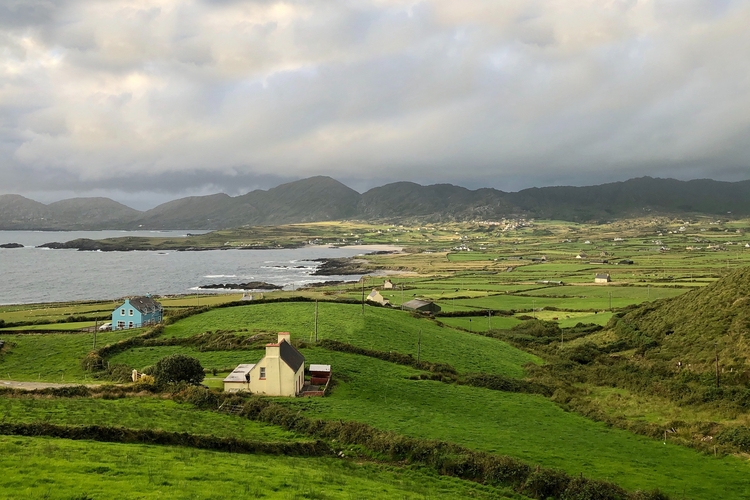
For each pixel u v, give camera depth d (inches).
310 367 2677.2
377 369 2928.2
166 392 2251.5
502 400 2603.3
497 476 1552.7
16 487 1007.0
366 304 4940.9
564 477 1528.1
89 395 2181.3
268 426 1931.6
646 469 1697.8
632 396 2773.1
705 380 2723.9
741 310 3245.6
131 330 3794.3
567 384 3043.8
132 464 1246.3
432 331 4037.9
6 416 1681.8
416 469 1616.6
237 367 2672.2
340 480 1343.5
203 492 1086.4
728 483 1584.6
